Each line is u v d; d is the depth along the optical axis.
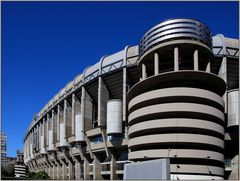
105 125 84.81
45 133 132.12
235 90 71.06
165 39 63.38
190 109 57.47
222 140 60.50
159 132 59.84
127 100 76.25
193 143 56.28
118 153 83.56
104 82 88.56
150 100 61.16
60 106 116.31
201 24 65.00
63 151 107.81
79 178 97.88
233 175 67.75
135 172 38.69
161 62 69.81
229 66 80.44
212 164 59.22
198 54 66.06
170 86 63.97
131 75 83.00
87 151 91.31
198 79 62.56
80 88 96.62
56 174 121.62
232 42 79.44
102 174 87.25
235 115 69.19
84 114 92.19
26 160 172.50
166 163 33.69
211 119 60.00
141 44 70.94
